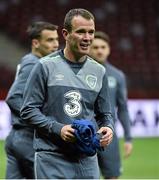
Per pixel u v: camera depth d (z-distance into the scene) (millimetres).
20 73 11125
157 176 19641
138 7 49344
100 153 13773
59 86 8664
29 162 11508
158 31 47406
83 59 8875
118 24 47531
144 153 26203
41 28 12023
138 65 43031
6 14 46750
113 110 14102
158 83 38062
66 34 8750
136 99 33156
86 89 8781
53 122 8500
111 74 14203
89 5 48656
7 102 11156
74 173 8680
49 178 8609
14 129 11609
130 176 19672
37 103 8680
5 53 43000
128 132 14664
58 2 48438
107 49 14195
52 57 8805
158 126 32906
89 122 8414
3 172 19703
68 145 8609
